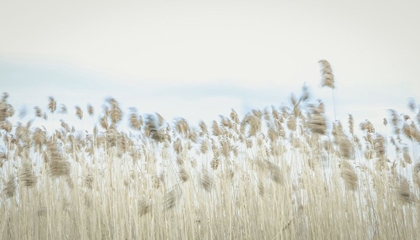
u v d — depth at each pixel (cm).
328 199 584
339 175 588
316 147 617
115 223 591
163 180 602
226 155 640
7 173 608
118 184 616
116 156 627
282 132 658
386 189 619
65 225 613
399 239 598
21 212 591
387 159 668
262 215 598
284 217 575
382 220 602
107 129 638
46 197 588
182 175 586
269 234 585
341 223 569
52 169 542
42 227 609
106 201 620
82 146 688
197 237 610
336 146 596
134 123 625
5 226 584
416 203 594
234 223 617
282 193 583
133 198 603
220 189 627
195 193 614
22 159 612
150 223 595
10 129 614
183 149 618
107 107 649
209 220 604
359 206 585
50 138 663
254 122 637
